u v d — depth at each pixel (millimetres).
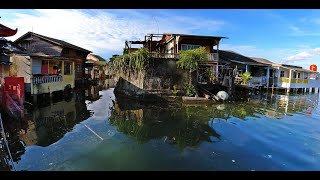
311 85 38094
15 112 11938
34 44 27672
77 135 10234
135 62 20406
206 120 13539
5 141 9141
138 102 19359
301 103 22531
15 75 16141
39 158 7797
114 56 31516
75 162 7496
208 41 24641
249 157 8273
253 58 35688
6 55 12938
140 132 11031
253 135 10852
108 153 8234
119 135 10430
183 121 13211
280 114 16094
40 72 19703
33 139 9688
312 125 13117
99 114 14984
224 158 8125
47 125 11883
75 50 32188
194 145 9383
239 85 24562
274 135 10930
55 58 20250
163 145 9297
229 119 13938
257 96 25703
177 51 23703
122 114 14867
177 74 20297
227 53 34312
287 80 32906
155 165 7426
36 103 16625
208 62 22734
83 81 34031
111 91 28672
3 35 11523
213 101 19344
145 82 19812
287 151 8938
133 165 7395
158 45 30859
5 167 7156
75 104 18625
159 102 19172
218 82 21625
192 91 19828
